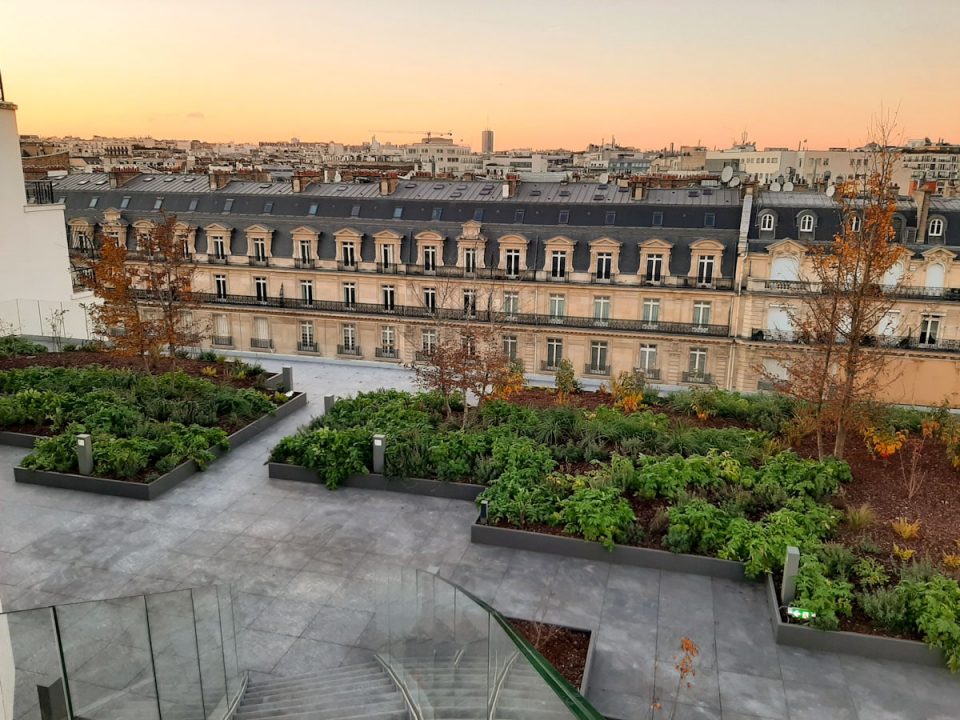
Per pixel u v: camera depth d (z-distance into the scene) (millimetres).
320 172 60562
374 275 49688
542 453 18000
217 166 85750
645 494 16234
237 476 18828
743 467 17266
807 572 12992
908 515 15555
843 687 11344
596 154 161125
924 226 42219
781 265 43125
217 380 25594
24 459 18203
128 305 25016
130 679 8805
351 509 17125
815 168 99000
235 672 11008
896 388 42500
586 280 46438
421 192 51719
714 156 120562
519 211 48156
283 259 51531
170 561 14805
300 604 13492
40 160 79312
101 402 21031
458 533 16078
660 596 13688
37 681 8023
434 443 18719
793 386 18219
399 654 11258
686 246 45062
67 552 15047
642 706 10891
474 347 22688
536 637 12195
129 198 54750
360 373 29016
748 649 12211
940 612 11867
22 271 32281
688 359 45750
